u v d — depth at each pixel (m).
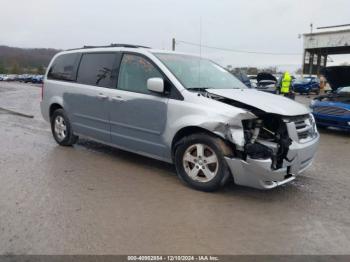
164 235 3.54
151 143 5.24
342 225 3.88
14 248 3.21
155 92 5.04
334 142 8.70
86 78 6.25
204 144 4.59
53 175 5.24
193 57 5.98
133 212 4.04
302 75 33.50
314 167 6.22
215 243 3.42
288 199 4.59
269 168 4.20
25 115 11.20
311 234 3.66
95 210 4.06
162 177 5.29
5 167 5.56
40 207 4.09
